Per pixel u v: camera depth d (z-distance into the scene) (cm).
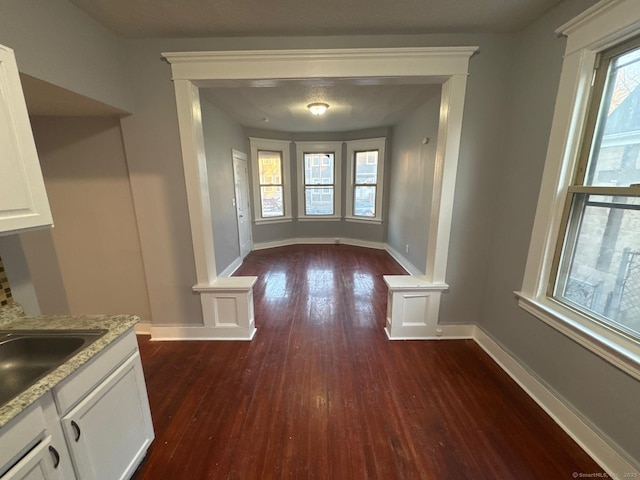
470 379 210
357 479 139
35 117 231
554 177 175
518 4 173
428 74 212
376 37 210
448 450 154
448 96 217
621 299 144
